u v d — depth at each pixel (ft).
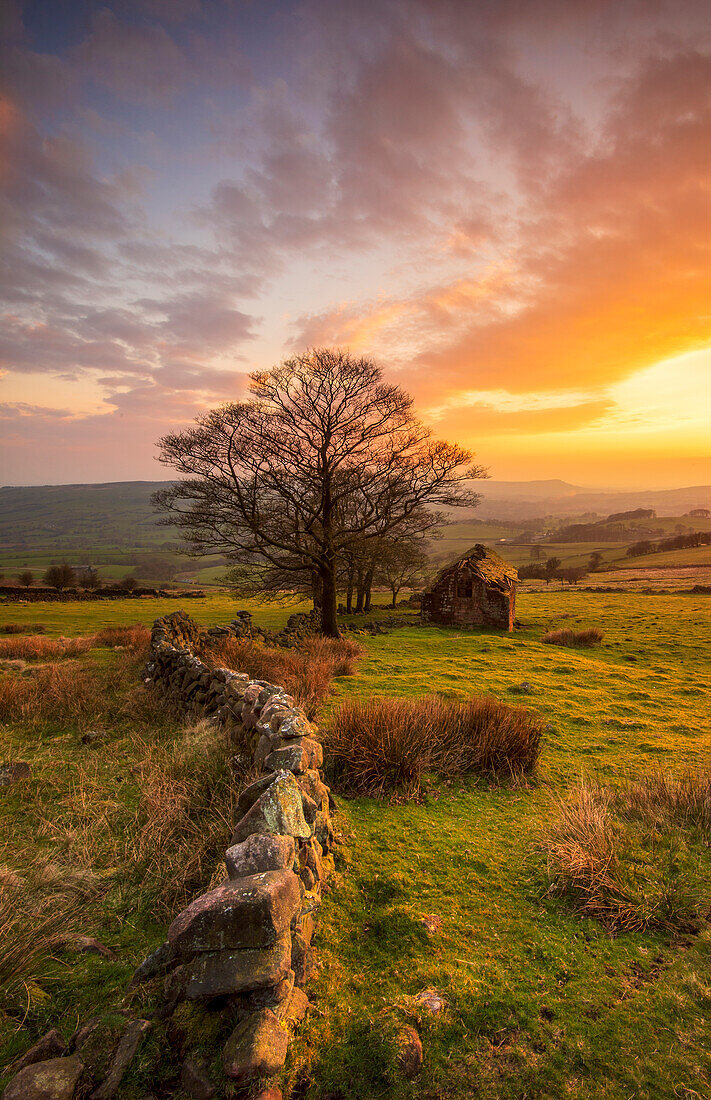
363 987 11.14
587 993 11.19
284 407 78.89
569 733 32.01
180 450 72.33
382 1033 9.72
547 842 17.25
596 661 63.16
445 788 22.18
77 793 20.12
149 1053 9.02
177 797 18.42
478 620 99.66
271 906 9.84
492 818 19.66
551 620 117.08
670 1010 10.71
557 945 12.72
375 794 20.99
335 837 17.30
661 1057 9.62
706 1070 9.34
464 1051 9.71
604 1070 9.37
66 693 33.17
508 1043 9.92
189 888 14.15
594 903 14.05
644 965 12.07
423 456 83.87
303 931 11.79
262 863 11.46
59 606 143.84
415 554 122.01
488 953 12.37
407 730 24.47
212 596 195.31
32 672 43.75
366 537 83.56
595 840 16.61
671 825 18.58
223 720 25.75
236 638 58.44
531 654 64.85
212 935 9.66
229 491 74.90
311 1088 8.86
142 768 22.18
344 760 22.34
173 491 75.41
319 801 16.98
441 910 13.93
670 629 99.04
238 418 74.49
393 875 15.31
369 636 83.15
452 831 18.43
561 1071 9.36
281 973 9.64
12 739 26.61
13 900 13.33
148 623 99.76
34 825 17.84
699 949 12.51
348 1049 9.53
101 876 14.79
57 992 10.75
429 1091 8.93
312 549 82.69
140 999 10.36
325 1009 10.44
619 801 20.89
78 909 13.44
